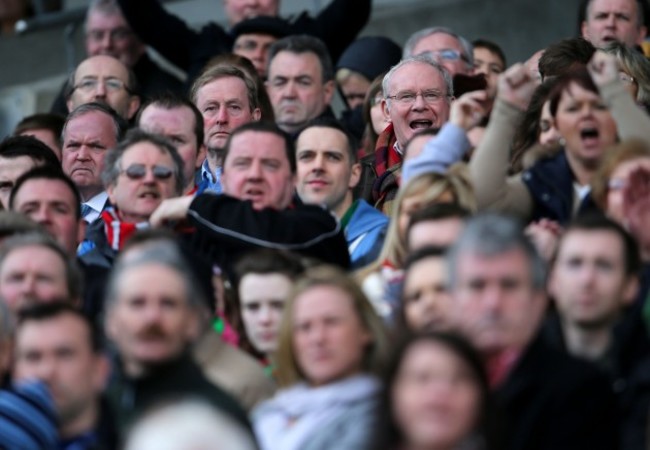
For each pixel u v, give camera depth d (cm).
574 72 3048
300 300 2580
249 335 2867
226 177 3166
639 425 2441
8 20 5397
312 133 3331
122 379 2622
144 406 2456
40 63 5275
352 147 3356
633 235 2669
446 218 2742
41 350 2586
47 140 4006
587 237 2558
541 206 2992
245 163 3145
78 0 5397
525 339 2455
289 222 3033
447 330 2375
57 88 5250
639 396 2466
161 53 4444
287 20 4388
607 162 2795
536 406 2398
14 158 3650
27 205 3266
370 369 2556
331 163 3312
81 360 2594
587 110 2984
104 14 4534
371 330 2577
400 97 3588
